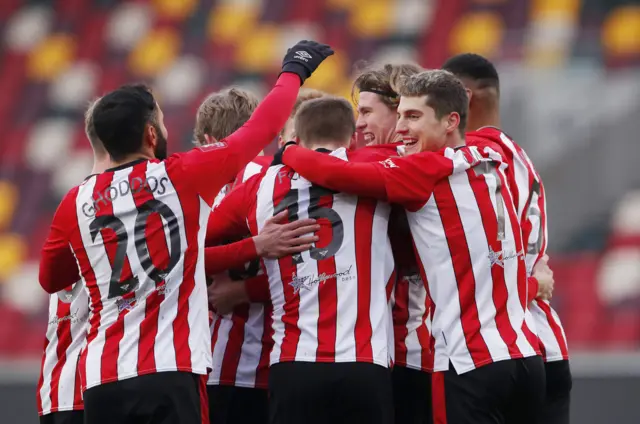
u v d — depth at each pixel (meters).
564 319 38.78
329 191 12.43
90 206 11.88
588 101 41.62
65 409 13.07
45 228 47.56
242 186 13.14
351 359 11.86
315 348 11.93
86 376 11.57
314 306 12.11
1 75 55.72
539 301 13.97
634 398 19.34
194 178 11.84
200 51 54.59
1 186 49.97
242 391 13.68
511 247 12.40
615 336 37.81
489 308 12.10
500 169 12.73
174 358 11.48
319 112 12.91
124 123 12.00
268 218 12.63
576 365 20.34
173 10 57.09
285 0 55.59
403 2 53.56
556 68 46.00
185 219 11.81
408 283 13.34
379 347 12.05
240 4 56.50
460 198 12.26
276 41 53.88
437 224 12.21
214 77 52.81
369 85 13.84
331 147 12.86
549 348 13.77
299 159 12.46
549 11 50.72
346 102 13.12
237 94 14.34
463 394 11.91
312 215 12.41
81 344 13.12
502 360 11.89
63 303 13.23
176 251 11.72
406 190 12.04
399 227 12.80
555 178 41.03
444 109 12.49
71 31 57.38
